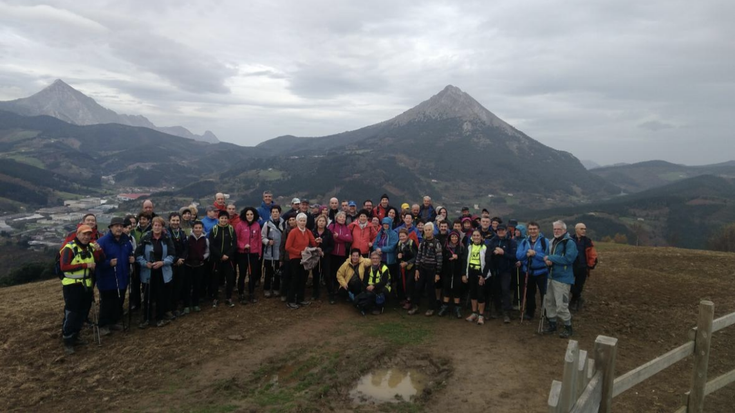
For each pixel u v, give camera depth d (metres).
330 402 5.77
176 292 8.72
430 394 6.01
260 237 10.02
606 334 8.42
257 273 10.37
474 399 5.81
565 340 8.05
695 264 15.80
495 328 8.73
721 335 8.26
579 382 2.83
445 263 9.44
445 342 7.96
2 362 6.74
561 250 8.05
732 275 14.09
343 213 10.51
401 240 10.14
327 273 10.10
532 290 9.17
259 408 5.49
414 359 7.29
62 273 7.14
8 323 8.42
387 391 6.20
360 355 7.29
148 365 6.77
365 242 10.40
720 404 5.63
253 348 7.51
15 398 5.69
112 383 6.18
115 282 7.91
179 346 7.48
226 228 9.41
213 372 6.57
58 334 7.86
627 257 17.64
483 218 10.16
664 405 5.62
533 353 7.43
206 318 8.84
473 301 9.12
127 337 7.84
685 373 6.68
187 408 5.50
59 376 6.35
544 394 5.92
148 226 9.20
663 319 9.23
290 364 6.95
